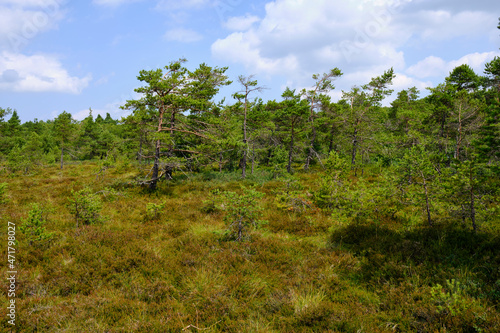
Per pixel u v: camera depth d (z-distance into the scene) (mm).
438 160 8883
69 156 45281
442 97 20547
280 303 5301
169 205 13445
